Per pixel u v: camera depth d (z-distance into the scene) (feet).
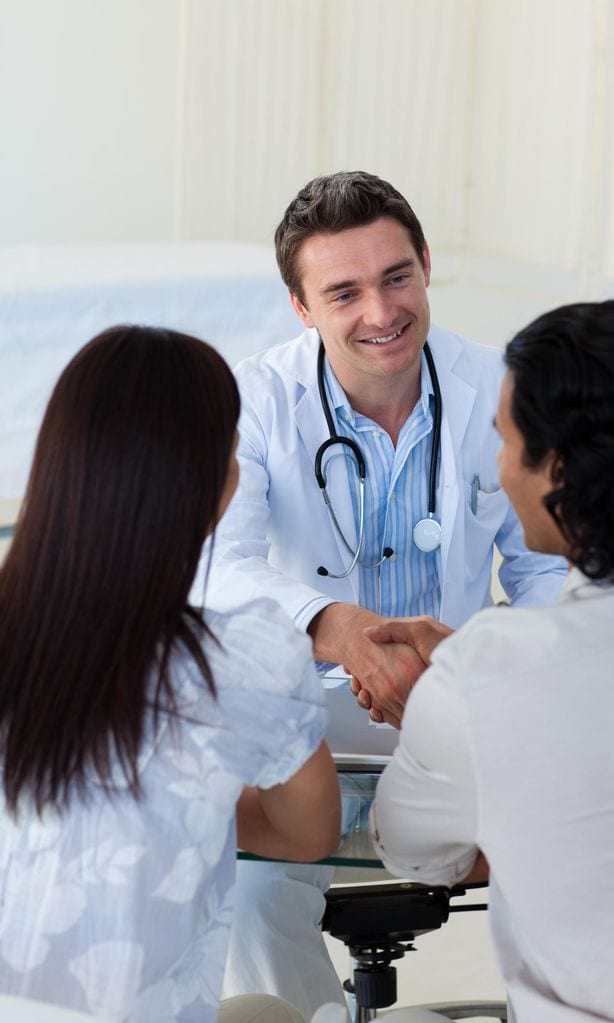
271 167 19.85
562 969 3.27
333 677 5.41
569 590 3.45
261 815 3.94
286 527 6.18
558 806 3.16
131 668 3.23
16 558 3.32
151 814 3.27
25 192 19.16
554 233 20.18
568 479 3.28
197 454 3.27
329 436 6.05
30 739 3.24
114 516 3.23
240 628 3.45
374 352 5.75
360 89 19.99
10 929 3.32
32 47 18.57
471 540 6.22
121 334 3.37
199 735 3.30
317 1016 3.81
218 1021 4.09
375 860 3.95
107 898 3.26
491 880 3.58
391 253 5.62
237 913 5.26
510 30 20.12
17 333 10.89
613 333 3.27
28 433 10.95
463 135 20.94
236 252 13.21
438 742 3.31
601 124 19.11
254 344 12.05
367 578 6.20
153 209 19.85
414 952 7.12
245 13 19.02
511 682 3.19
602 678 3.15
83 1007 3.26
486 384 6.19
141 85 19.24
